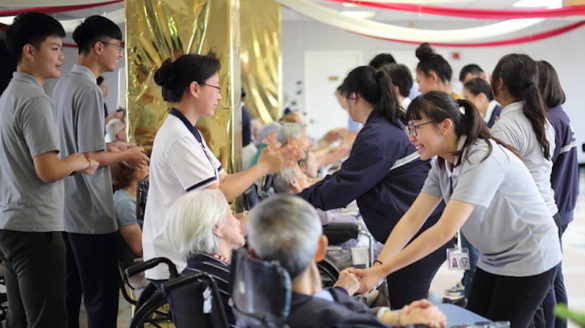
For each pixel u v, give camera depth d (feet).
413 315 5.78
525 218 7.70
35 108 9.53
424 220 8.66
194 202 7.36
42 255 9.74
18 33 9.77
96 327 11.43
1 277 12.56
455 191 7.52
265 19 29.40
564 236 22.86
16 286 10.11
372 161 9.83
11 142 9.72
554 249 7.87
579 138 49.70
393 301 10.10
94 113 10.94
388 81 10.16
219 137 11.89
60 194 10.04
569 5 21.13
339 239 10.84
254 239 5.29
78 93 11.00
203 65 9.09
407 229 8.63
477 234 7.93
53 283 9.85
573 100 49.55
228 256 7.46
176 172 8.71
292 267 5.22
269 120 29.81
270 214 5.27
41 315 9.77
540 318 10.12
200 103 9.16
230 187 9.23
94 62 11.28
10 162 9.73
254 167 9.37
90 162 10.08
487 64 49.03
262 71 29.68
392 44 49.44
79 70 11.17
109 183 11.39
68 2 16.17
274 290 4.91
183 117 9.05
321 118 49.96
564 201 11.25
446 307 6.91
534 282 7.80
